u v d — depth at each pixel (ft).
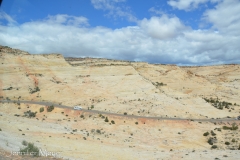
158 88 357.82
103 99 303.68
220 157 115.96
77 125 209.05
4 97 291.17
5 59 364.99
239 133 214.90
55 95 310.86
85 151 117.08
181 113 270.26
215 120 256.52
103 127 209.67
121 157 116.57
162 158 120.37
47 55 421.18
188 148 173.88
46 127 172.96
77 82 357.61
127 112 258.57
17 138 110.32
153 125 223.92
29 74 356.79
